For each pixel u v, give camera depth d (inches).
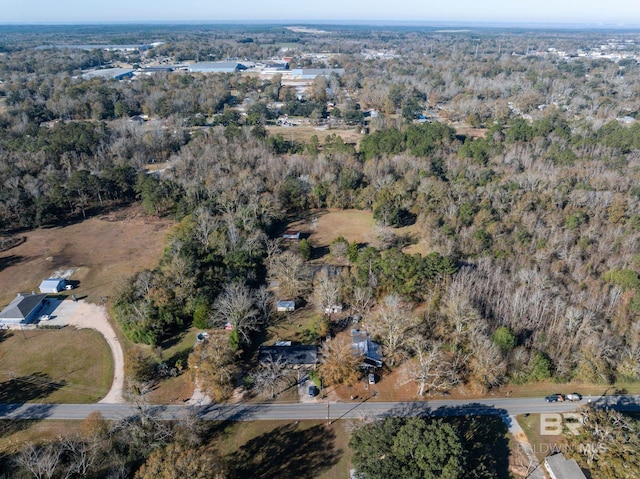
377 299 3804.1
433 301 3555.6
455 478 2062.0
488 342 2979.8
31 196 5310.0
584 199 4931.1
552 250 4192.9
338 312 3747.5
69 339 3459.6
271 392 2960.1
